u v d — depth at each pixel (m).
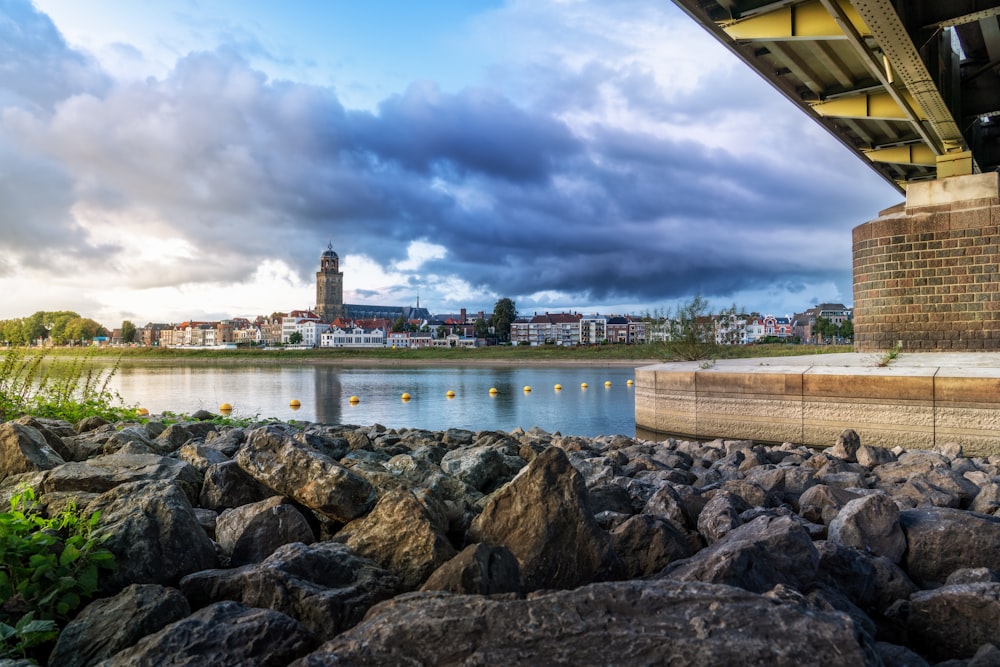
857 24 17.06
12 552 3.31
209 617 2.89
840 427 15.48
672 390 18.72
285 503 4.48
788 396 16.25
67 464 4.97
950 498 6.63
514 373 68.50
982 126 29.05
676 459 9.52
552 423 22.39
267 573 3.36
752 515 5.29
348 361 123.00
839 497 5.84
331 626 3.19
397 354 129.25
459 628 2.38
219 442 7.56
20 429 5.27
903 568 4.65
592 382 49.75
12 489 4.69
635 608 2.44
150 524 3.73
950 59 21.31
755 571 3.43
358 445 7.45
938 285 21.11
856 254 23.28
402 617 2.46
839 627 2.27
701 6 18.22
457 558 3.27
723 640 2.24
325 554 3.67
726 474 8.18
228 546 4.35
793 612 2.35
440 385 46.84
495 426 21.45
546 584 3.78
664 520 4.59
